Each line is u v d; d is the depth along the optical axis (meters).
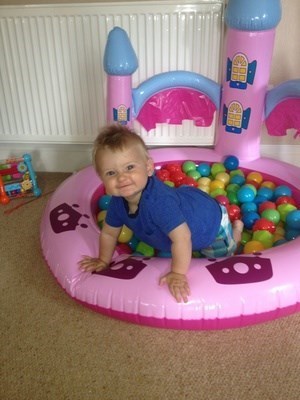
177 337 1.32
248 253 1.43
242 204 1.82
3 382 1.20
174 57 2.03
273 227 1.62
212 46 1.99
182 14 1.93
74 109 2.17
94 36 2.00
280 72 2.12
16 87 2.14
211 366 1.22
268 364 1.22
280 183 1.92
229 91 1.89
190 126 2.18
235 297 1.23
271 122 1.91
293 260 1.31
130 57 1.82
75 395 1.16
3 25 2.01
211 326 1.26
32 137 2.26
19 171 2.11
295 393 1.14
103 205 1.82
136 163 1.20
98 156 1.21
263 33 1.74
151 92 1.96
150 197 1.24
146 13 1.93
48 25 1.99
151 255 1.56
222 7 1.90
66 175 2.38
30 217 1.98
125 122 1.93
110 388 1.17
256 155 2.01
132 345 1.30
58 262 1.42
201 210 1.40
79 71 2.08
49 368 1.24
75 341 1.32
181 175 1.94
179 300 1.23
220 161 2.04
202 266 1.30
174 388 1.17
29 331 1.36
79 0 1.99
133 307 1.26
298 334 1.32
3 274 1.62
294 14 1.98
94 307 1.32
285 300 1.26
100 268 1.37
